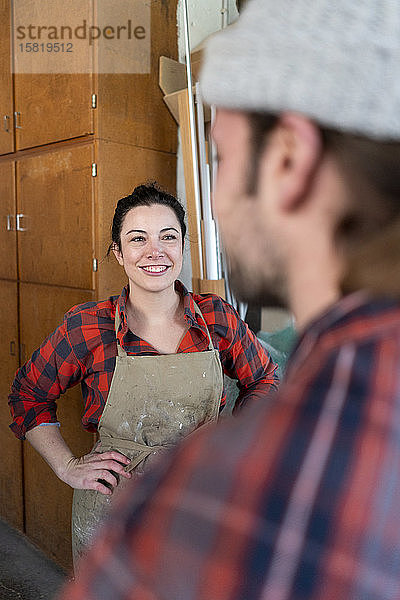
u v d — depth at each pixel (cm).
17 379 168
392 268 37
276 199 40
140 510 36
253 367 175
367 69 36
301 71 37
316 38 37
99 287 216
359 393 35
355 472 33
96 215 215
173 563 33
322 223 39
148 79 226
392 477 33
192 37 239
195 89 220
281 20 38
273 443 34
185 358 161
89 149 215
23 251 252
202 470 35
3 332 269
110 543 36
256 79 38
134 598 33
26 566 250
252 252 43
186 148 220
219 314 170
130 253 159
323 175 39
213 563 32
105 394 160
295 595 31
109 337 161
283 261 42
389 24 36
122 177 221
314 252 40
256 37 39
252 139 41
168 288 163
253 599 31
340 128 37
